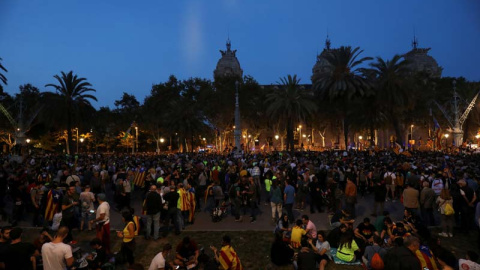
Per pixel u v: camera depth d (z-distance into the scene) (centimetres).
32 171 1680
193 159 2908
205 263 736
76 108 4391
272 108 4828
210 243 1059
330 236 932
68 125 4519
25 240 1074
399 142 4353
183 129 5781
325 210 1481
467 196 1093
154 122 7094
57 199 1128
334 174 1655
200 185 1587
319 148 7900
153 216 1080
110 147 8606
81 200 1185
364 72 4331
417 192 1139
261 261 926
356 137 8344
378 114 5066
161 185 1223
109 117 7719
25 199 1430
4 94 6288
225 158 2981
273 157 2919
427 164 1852
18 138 4784
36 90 6762
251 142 8944
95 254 765
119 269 862
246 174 1589
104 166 2102
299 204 1527
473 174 1359
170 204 1132
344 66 4416
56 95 4428
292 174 1741
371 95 4444
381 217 947
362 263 785
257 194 1655
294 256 873
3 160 3180
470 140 6431
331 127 7894
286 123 4956
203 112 6438
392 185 1586
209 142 8569
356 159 2320
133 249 879
